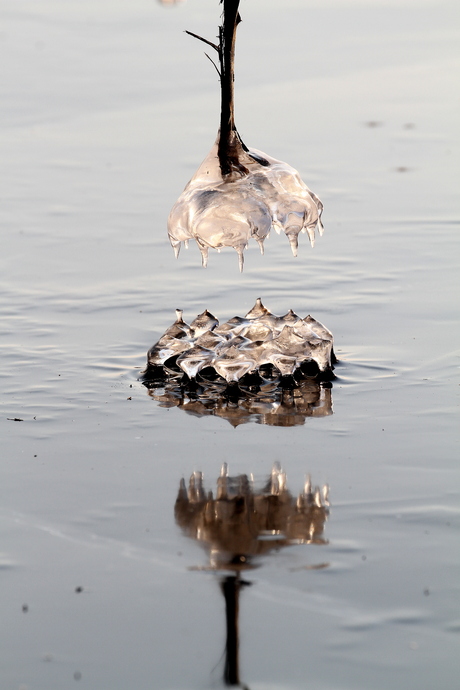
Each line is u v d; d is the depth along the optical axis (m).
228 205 7.02
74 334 8.23
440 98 15.87
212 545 5.09
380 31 20.34
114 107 15.91
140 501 5.55
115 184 12.59
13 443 6.28
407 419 6.52
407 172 12.65
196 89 16.73
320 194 11.88
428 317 8.37
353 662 4.20
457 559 4.89
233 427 6.50
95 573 4.88
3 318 8.59
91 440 6.32
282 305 8.74
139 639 4.39
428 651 4.25
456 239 10.34
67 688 4.11
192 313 8.62
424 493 5.54
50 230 11.07
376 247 10.20
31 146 14.19
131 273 9.75
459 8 22.23
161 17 21.95
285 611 4.54
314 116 15.05
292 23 21.16
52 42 19.92
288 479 5.75
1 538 5.19
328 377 7.27
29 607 4.62
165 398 7.01
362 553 4.97
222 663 4.22
